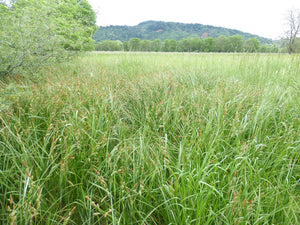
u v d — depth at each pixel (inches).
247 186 57.8
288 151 77.2
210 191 53.1
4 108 82.5
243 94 118.4
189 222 48.7
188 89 134.0
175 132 96.0
